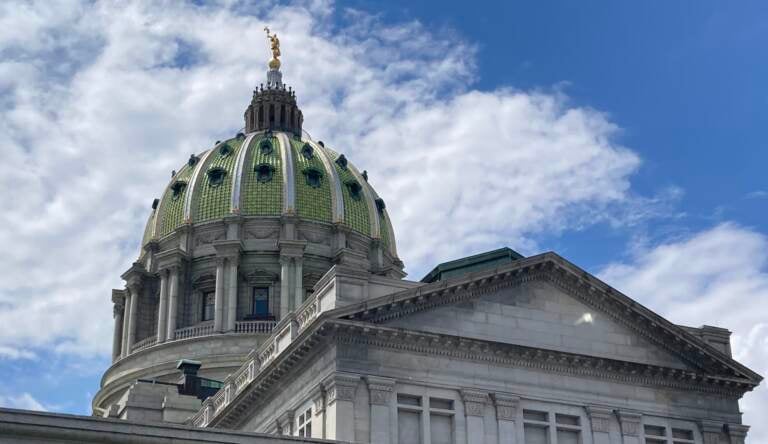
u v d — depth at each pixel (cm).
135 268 12012
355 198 12462
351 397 5559
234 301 11256
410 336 5800
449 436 5781
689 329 6869
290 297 11300
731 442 6538
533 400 6056
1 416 3888
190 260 11781
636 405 6344
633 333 6519
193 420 7756
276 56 14300
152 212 12938
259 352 6775
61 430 3959
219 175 12256
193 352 10900
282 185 12044
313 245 11775
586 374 6278
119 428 4050
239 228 11744
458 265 7062
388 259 12519
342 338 5653
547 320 6281
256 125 13375
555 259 6353
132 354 11362
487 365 6019
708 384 6594
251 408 6538
